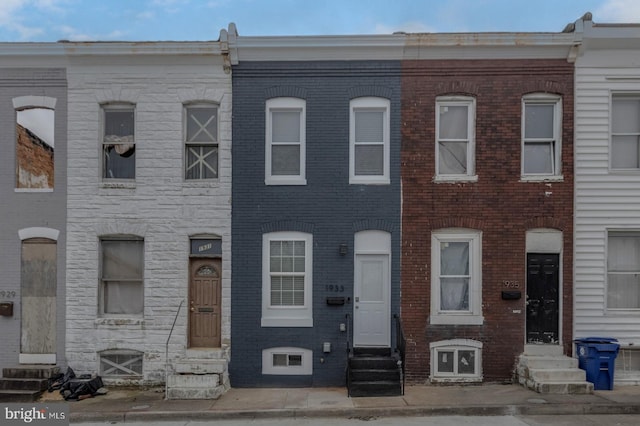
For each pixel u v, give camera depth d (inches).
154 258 439.8
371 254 442.0
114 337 437.7
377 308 441.1
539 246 435.8
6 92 446.6
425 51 438.3
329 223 440.5
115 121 454.9
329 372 434.6
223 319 437.7
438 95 441.1
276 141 450.3
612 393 396.8
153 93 445.1
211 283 446.0
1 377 433.4
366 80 442.9
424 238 437.1
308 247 442.0
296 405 376.8
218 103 446.3
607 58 437.1
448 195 438.3
